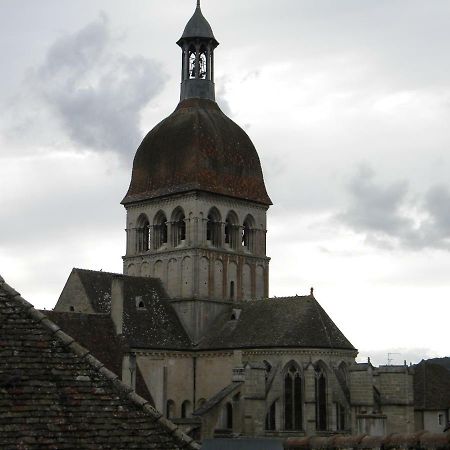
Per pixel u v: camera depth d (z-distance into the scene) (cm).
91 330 10925
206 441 3759
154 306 13838
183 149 14400
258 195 14925
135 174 14962
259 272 14862
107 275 13688
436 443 6594
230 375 13238
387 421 12369
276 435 12356
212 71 15225
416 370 15438
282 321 13200
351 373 12588
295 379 12800
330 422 12788
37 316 2841
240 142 14888
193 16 15238
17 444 2488
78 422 2633
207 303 14000
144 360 13100
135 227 14850
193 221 14062
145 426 2720
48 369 2719
